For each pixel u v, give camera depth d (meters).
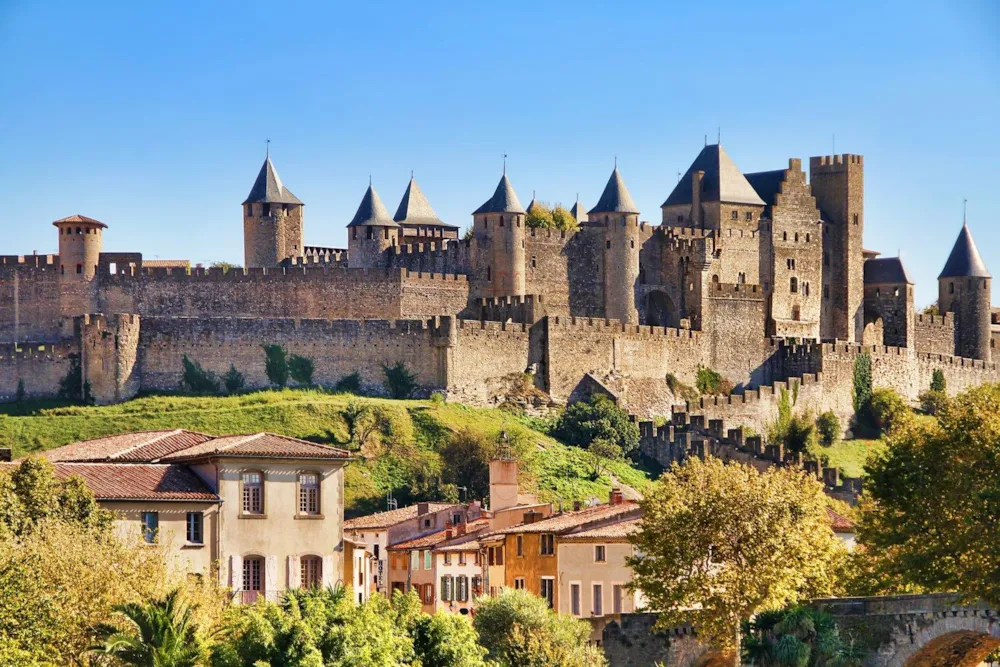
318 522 154.00
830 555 164.25
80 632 125.25
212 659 119.62
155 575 131.00
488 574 182.00
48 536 131.38
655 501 163.88
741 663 154.50
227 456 150.88
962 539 159.25
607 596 170.75
